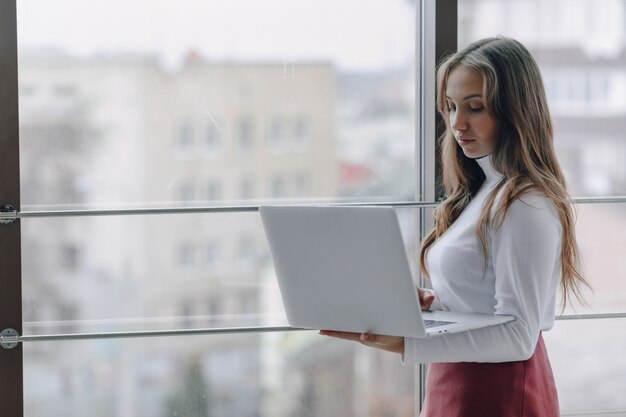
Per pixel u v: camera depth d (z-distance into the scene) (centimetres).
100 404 291
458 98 200
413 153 296
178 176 287
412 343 185
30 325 283
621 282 304
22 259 282
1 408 282
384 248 173
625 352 306
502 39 201
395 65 294
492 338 184
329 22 291
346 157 293
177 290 289
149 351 292
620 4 298
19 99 278
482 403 192
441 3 288
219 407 296
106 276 286
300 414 301
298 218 182
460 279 197
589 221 302
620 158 302
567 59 297
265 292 293
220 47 286
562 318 302
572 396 306
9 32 276
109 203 284
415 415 305
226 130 288
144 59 283
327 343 300
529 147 195
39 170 280
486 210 190
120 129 283
